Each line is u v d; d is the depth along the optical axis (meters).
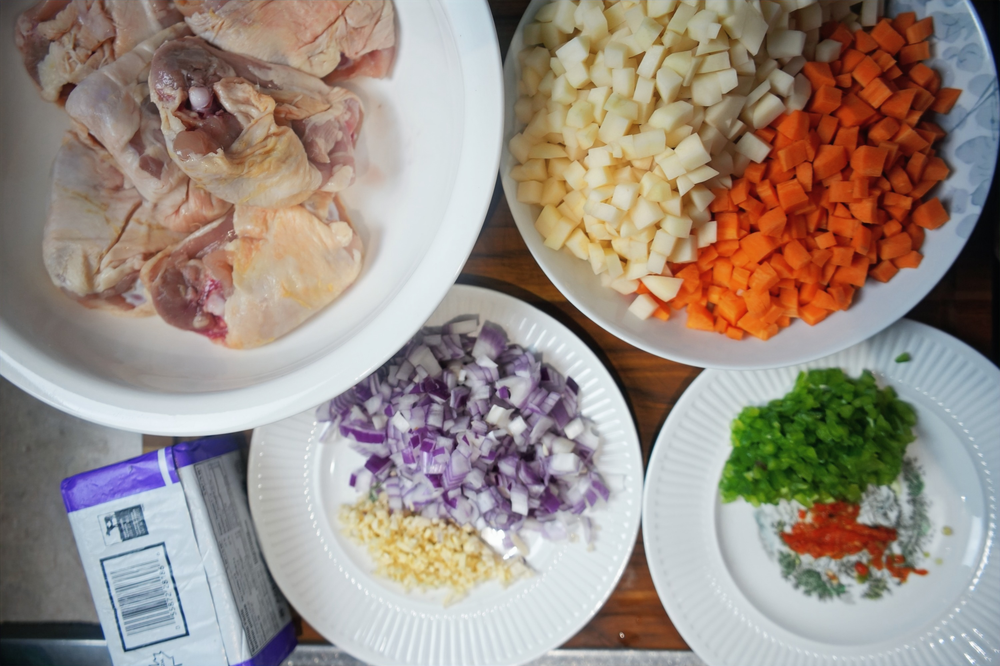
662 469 0.43
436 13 0.34
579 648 0.45
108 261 0.35
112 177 0.36
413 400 0.42
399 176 0.38
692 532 0.44
